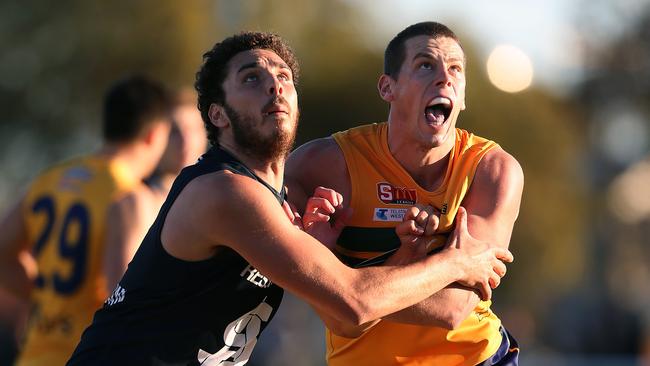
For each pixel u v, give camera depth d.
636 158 119.62
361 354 17.41
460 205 17.09
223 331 15.89
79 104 76.81
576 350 62.75
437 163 17.27
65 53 75.69
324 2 81.00
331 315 15.71
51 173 21.66
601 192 114.25
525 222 86.69
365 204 17.20
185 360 15.78
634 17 117.50
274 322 45.31
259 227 15.05
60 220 21.02
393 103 17.17
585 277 109.12
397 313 16.22
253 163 15.85
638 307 68.81
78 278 20.72
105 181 20.92
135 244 20.42
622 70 117.25
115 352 15.82
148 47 71.94
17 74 77.69
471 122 83.00
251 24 68.19
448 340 17.19
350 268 15.39
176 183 15.69
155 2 72.31
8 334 35.53
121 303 15.92
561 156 91.06
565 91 115.94
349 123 78.69
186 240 15.28
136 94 21.58
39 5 75.94
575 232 96.62
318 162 17.70
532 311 87.75
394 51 17.06
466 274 16.14
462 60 16.97
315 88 78.69
